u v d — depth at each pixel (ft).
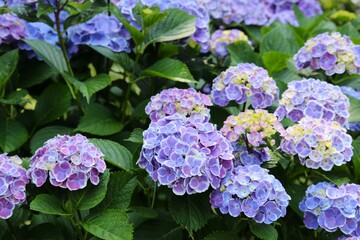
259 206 4.72
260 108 5.51
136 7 6.04
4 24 6.25
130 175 5.08
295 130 5.01
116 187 5.08
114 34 6.24
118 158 5.38
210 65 6.85
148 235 5.38
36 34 6.47
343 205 4.87
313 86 5.46
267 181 4.76
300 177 6.45
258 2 7.83
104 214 4.84
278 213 4.77
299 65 6.02
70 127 6.57
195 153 4.73
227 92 5.50
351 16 8.41
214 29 7.66
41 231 5.13
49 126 6.24
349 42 5.99
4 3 5.94
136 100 6.72
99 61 6.69
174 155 4.74
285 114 5.49
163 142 4.80
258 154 5.15
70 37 6.33
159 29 6.15
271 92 5.51
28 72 6.54
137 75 6.64
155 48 6.57
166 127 4.88
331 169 5.32
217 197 4.85
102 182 4.91
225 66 6.81
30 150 6.17
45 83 6.98
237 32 6.89
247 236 5.59
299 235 5.65
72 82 5.80
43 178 4.79
